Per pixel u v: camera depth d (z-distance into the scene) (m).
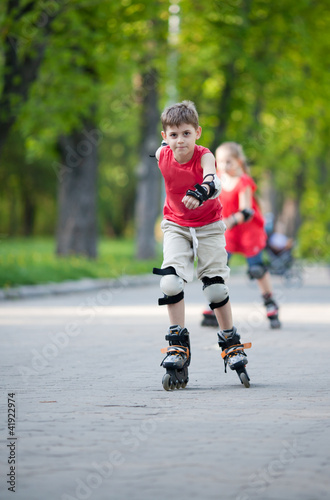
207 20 65.25
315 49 74.56
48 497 8.16
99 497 8.14
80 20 46.94
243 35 66.19
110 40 49.72
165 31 57.97
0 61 46.16
